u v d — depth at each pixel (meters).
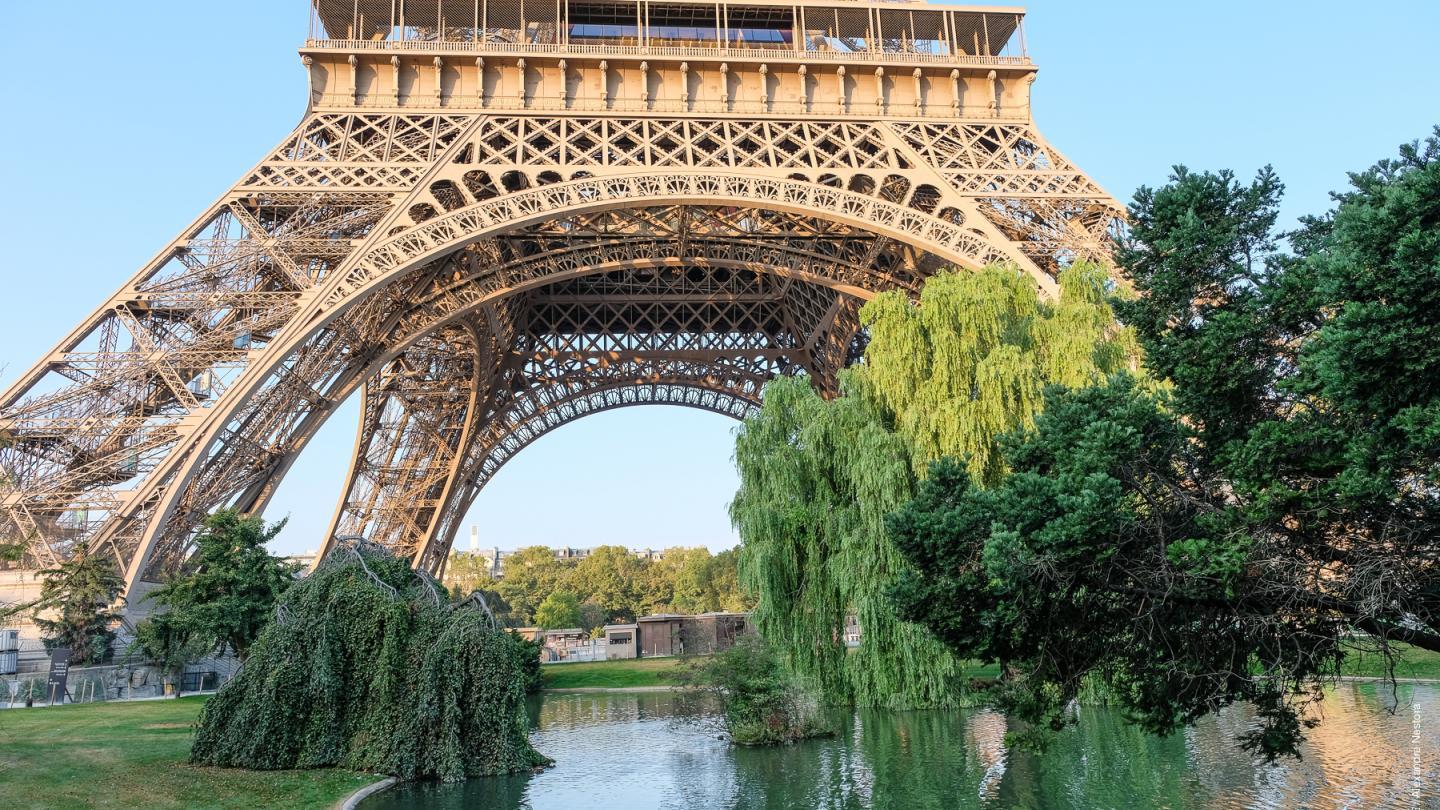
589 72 51.62
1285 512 18.73
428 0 53.12
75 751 27.84
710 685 39.91
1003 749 33.75
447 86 50.31
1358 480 16.83
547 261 53.16
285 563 54.00
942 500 21.98
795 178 50.78
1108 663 22.66
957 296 41.22
